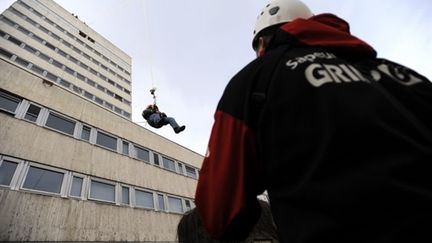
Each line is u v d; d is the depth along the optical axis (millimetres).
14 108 12750
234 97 971
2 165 10750
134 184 16656
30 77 14344
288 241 722
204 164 979
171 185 19578
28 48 27312
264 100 886
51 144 13211
